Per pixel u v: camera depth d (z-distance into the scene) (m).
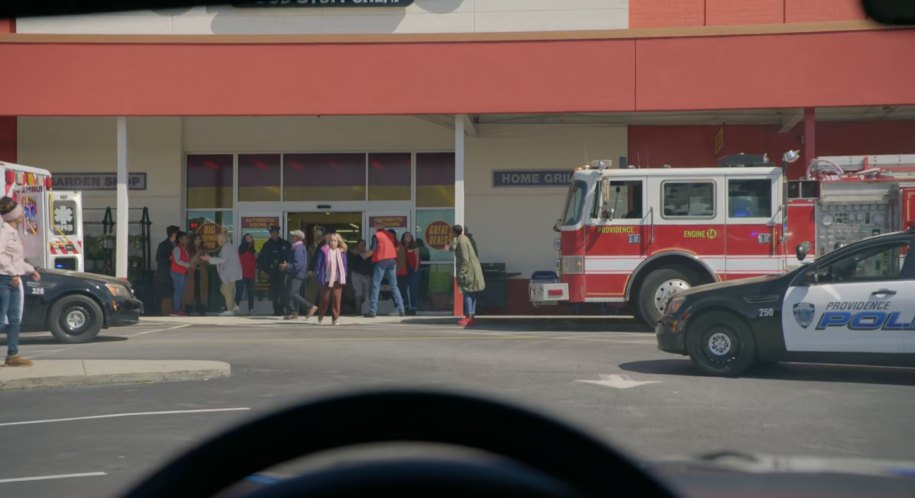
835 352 10.10
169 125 22.62
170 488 1.36
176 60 19.31
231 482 1.39
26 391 10.06
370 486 1.34
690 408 8.59
